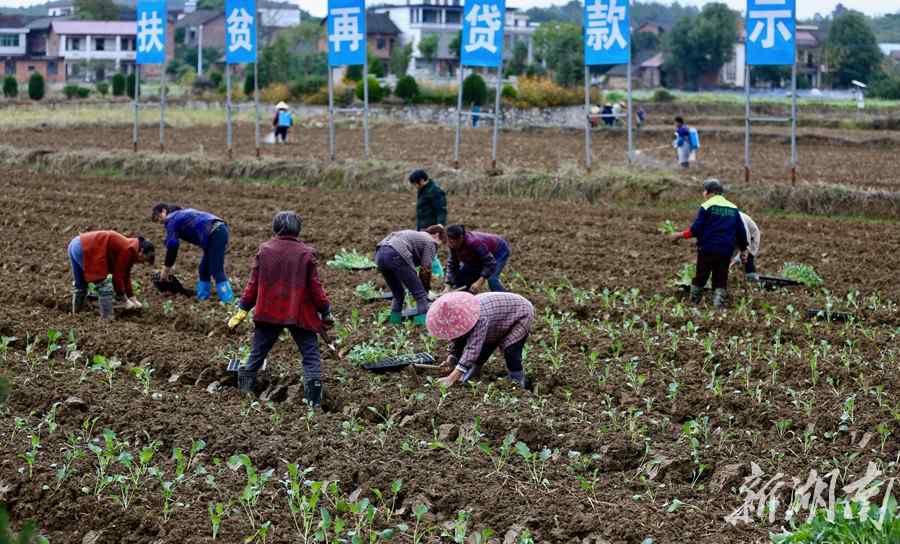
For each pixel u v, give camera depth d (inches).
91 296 1737.2
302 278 1256.2
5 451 1092.5
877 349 1529.3
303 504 944.9
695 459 1096.2
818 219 2792.8
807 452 1131.3
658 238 2463.1
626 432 1173.7
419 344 1539.1
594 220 2711.6
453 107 7003.0
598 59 3139.8
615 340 1549.0
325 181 3363.7
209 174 3543.3
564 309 1765.5
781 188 2920.8
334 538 923.4
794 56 2910.9
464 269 1632.6
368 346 1480.1
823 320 1738.4
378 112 6953.7
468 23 3218.5
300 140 5167.3
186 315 1646.2
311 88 7647.6
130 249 1636.3
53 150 3814.0
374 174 3307.1
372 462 1085.1
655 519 968.3
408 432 1186.0
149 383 1334.9
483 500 1009.5
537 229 2568.9
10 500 1000.2
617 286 1957.4
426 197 1897.1
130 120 6063.0
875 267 2186.3
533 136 5782.5
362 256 2170.3
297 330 1274.6
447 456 1112.8
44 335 1524.4
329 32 3415.4
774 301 1834.4
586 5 3112.7
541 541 944.3
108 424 1193.4
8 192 3120.1
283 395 1327.5
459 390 1316.4
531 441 1166.3
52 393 1259.8
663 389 1341.0
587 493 1028.5
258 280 1273.4
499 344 1325.0
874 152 4987.7
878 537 845.8
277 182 3435.0
